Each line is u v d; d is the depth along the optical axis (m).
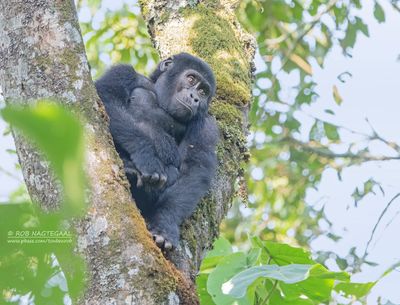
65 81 6.50
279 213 21.45
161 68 10.56
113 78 9.73
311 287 8.80
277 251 9.03
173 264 6.89
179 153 9.51
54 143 2.44
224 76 10.61
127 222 6.25
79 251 5.98
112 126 8.91
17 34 6.59
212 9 11.62
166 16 11.53
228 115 10.11
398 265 8.25
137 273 6.09
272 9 20.36
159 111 9.91
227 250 9.20
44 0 6.69
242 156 9.95
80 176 2.61
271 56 20.75
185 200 8.36
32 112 2.42
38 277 3.01
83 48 6.79
